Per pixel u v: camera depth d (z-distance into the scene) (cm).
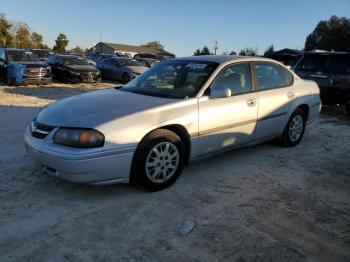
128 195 397
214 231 330
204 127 437
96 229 328
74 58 1778
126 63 1900
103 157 359
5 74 1493
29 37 6725
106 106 402
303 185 445
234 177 461
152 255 293
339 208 386
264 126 530
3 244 301
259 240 318
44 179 430
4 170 454
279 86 564
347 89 875
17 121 754
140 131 378
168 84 471
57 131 370
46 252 292
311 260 293
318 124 820
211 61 489
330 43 6819
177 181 439
